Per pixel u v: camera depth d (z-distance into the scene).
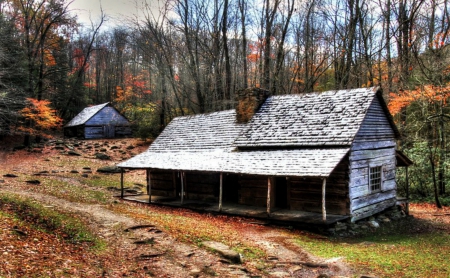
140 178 26.61
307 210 15.50
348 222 14.38
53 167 26.47
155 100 39.88
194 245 10.50
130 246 9.98
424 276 9.02
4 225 9.77
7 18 34.06
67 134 47.19
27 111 31.34
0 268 6.71
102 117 44.59
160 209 17.16
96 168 27.95
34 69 37.59
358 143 15.23
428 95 19.03
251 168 15.06
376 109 16.86
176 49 35.56
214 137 19.77
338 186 14.76
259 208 16.45
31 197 15.64
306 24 35.50
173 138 21.84
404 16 27.19
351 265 9.62
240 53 38.28
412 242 13.01
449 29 24.39
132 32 45.44
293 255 10.37
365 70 30.75
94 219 12.68
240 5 33.53
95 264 8.27
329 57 36.72
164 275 8.13
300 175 13.17
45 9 39.47
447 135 23.55
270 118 18.27
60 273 7.18
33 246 8.66
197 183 19.33
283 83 35.81
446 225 16.31
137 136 39.53
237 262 9.39
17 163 27.00
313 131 15.84
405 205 18.73
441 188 23.06
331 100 17.17
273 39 34.72
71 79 50.09
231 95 32.69
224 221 14.80
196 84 33.72
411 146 25.31
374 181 16.61
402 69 25.23
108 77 62.69
